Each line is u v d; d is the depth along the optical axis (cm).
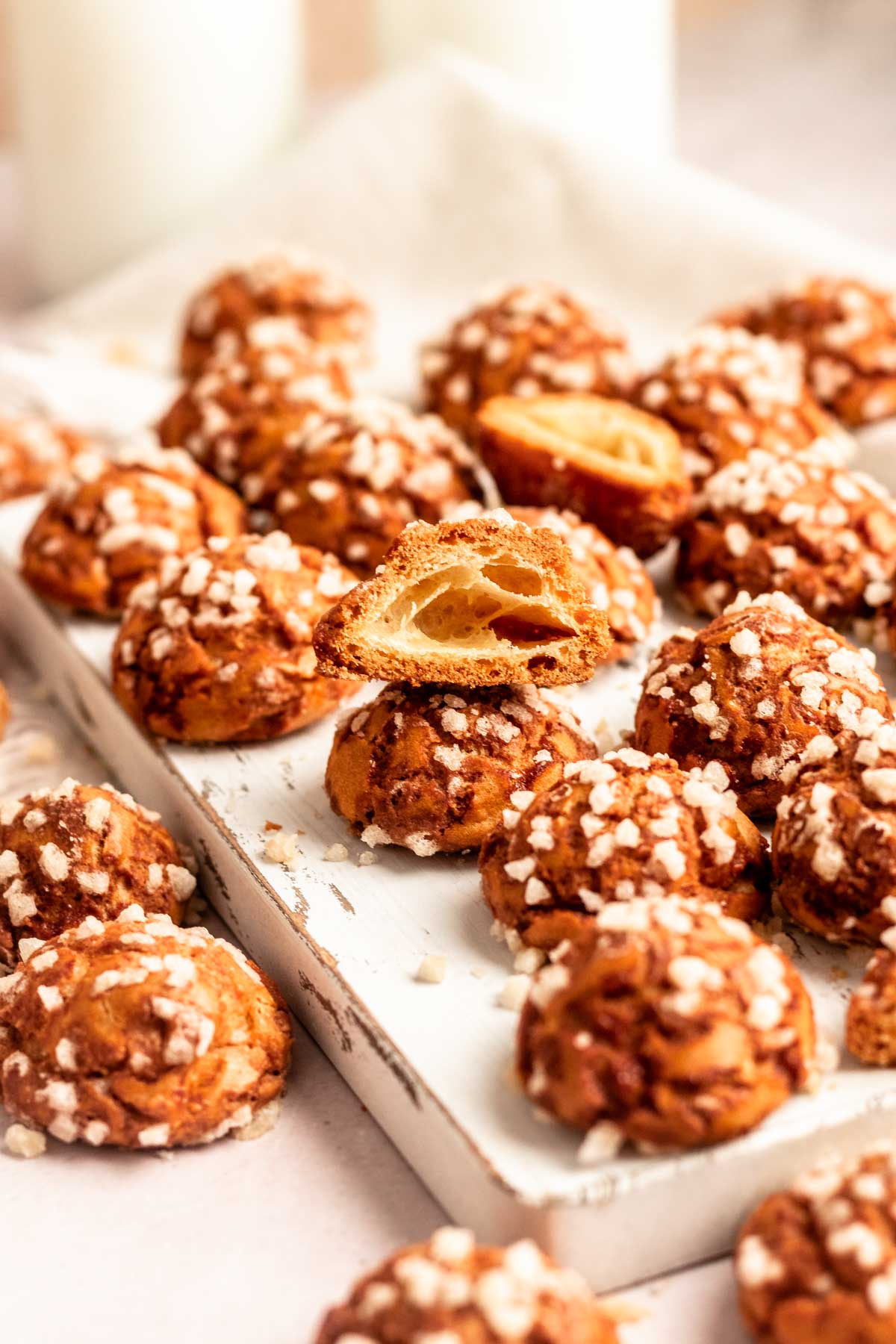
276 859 51
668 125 89
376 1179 47
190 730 54
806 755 50
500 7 85
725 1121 44
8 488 68
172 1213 47
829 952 49
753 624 52
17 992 48
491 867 49
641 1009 44
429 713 51
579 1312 43
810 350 66
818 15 123
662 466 58
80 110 82
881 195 92
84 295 83
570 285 79
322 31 119
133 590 58
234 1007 48
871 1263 43
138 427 72
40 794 52
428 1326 42
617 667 57
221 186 85
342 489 59
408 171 82
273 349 65
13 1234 46
